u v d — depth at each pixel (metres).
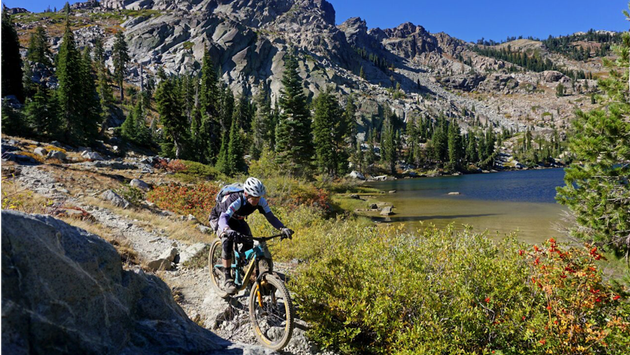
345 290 4.76
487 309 4.74
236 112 106.75
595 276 4.53
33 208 7.21
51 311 2.46
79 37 158.12
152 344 3.20
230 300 4.95
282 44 194.75
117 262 3.36
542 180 67.25
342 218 20.84
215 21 182.25
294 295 4.70
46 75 85.38
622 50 10.26
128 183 17.36
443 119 159.88
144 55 159.88
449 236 6.18
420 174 113.38
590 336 4.12
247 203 4.22
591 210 10.09
